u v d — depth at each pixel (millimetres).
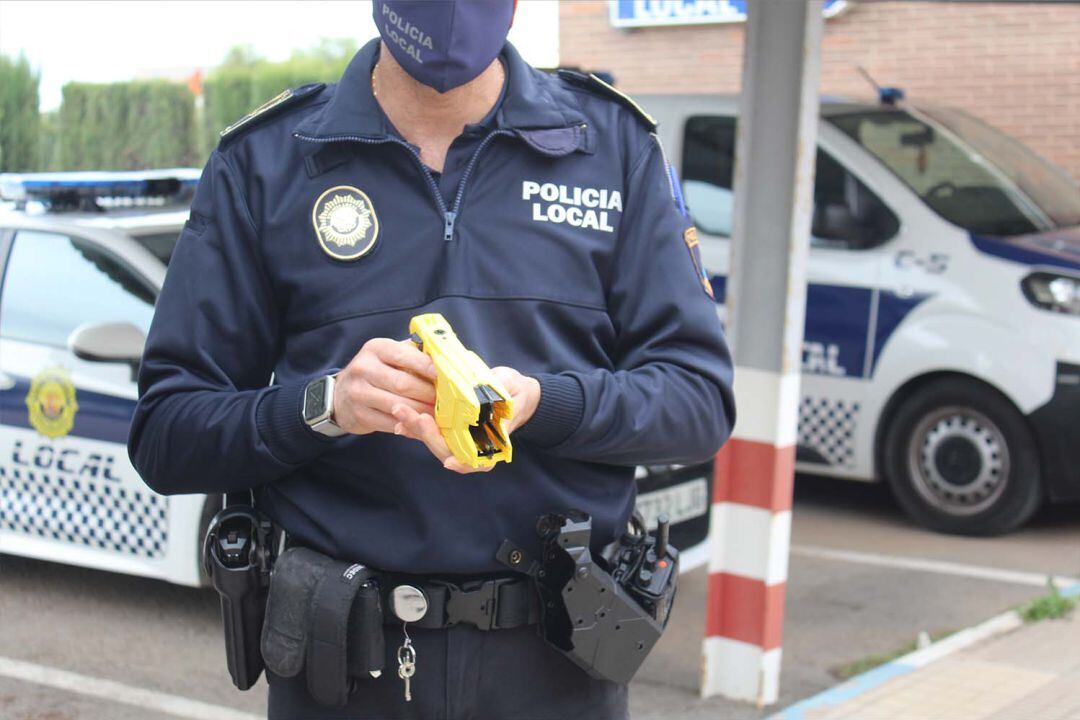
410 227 1598
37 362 4113
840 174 5891
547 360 1609
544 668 1647
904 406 5711
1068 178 6488
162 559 3920
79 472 4023
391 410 1379
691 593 4789
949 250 5570
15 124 7754
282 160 1630
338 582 1559
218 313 1614
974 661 4117
